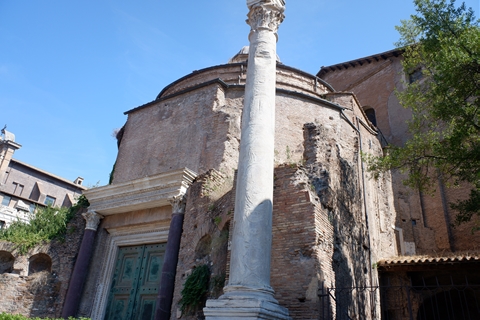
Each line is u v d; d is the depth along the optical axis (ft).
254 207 28.81
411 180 49.93
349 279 42.32
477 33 38.37
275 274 34.45
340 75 111.65
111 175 74.38
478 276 52.24
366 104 101.50
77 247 58.34
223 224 40.32
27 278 56.70
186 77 77.51
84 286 54.80
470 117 41.04
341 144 65.00
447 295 55.47
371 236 60.18
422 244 77.30
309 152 44.14
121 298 53.16
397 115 93.71
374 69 103.45
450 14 45.62
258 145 31.35
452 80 39.50
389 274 56.90
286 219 36.29
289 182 37.81
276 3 37.99
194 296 37.35
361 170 65.92
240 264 26.94
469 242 74.33
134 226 56.44
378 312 52.75
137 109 72.95
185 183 50.47
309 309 31.65
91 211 58.49
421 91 56.03
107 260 56.85
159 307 42.14
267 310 24.71
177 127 64.85
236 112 62.54
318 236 34.86
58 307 53.67
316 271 32.83
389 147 52.54
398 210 79.25
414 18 47.80
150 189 52.90
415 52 56.39
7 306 54.03
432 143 47.85
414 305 54.13
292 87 71.72
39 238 59.57
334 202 42.45
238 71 73.41
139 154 66.69
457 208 49.73
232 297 25.41
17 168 147.33
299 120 64.44
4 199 113.39
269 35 36.76
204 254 41.70
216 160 56.80
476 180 43.93
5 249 58.70
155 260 52.75
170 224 48.19
